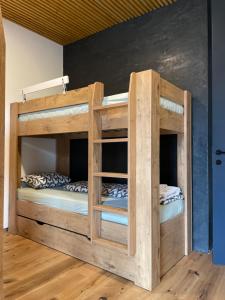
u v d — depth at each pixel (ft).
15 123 10.47
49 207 8.95
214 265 7.63
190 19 9.20
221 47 7.89
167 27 9.79
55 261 7.79
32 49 12.01
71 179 12.76
